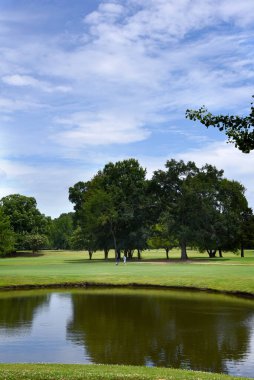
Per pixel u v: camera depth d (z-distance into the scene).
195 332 22.75
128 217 89.12
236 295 36.50
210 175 93.19
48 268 61.34
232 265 66.25
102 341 20.92
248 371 16.23
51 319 26.41
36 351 19.20
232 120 11.42
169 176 91.56
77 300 34.16
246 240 99.44
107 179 99.75
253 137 11.14
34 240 127.81
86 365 15.05
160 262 80.25
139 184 96.50
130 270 55.62
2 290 40.66
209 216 86.25
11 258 112.31
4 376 11.55
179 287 41.34
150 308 30.16
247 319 25.94
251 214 102.69
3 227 77.06
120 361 17.61
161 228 91.25
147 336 21.84
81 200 113.06
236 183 95.12
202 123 11.78
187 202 86.56
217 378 12.31
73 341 20.95
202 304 31.77
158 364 17.19
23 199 136.88
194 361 17.59
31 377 11.55
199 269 56.12
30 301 33.75
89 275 48.62
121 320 26.02
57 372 12.39
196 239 85.38
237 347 19.66
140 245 91.44
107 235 93.56
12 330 23.55
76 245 110.38
